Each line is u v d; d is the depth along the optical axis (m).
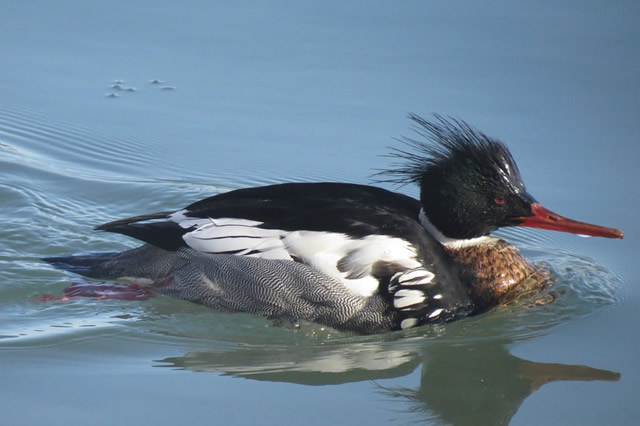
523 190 13.41
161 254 13.73
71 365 11.98
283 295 12.96
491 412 11.27
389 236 12.86
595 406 11.30
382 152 17.19
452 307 13.21
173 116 18.41
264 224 13.15
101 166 17.41
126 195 16.73
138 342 12.65
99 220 16.14
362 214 13.02
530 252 15.70
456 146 13.32
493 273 13.51
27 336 12.62
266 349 12.62
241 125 18.12
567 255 15.58
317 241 12.84
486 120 17.80
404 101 18.42
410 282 12.84
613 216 15.63
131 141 17.92
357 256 12.76
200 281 13.34
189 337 12.81
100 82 19.23
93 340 12.62
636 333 13.09
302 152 17.36
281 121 18.09
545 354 12.62
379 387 11.68
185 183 16.89
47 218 16.05
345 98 18.61
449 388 11.79
